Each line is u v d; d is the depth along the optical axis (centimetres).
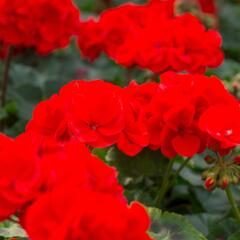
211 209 113
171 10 125
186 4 169
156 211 91
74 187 74
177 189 118
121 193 78
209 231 103
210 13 160
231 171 94
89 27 130
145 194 105
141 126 90
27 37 129
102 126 88
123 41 127
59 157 77
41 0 127
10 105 138
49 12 129
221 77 158
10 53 138
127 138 90
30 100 147
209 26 170
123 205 74
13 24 128
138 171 102
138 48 111
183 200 118
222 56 113
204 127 90
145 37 111
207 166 114
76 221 72
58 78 151
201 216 107
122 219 73
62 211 73
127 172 102
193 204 115
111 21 128
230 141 90
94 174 77
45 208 73
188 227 90
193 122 92
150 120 93
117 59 114
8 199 76
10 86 149
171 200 117
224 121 91
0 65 160
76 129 87
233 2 235
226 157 105
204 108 93
